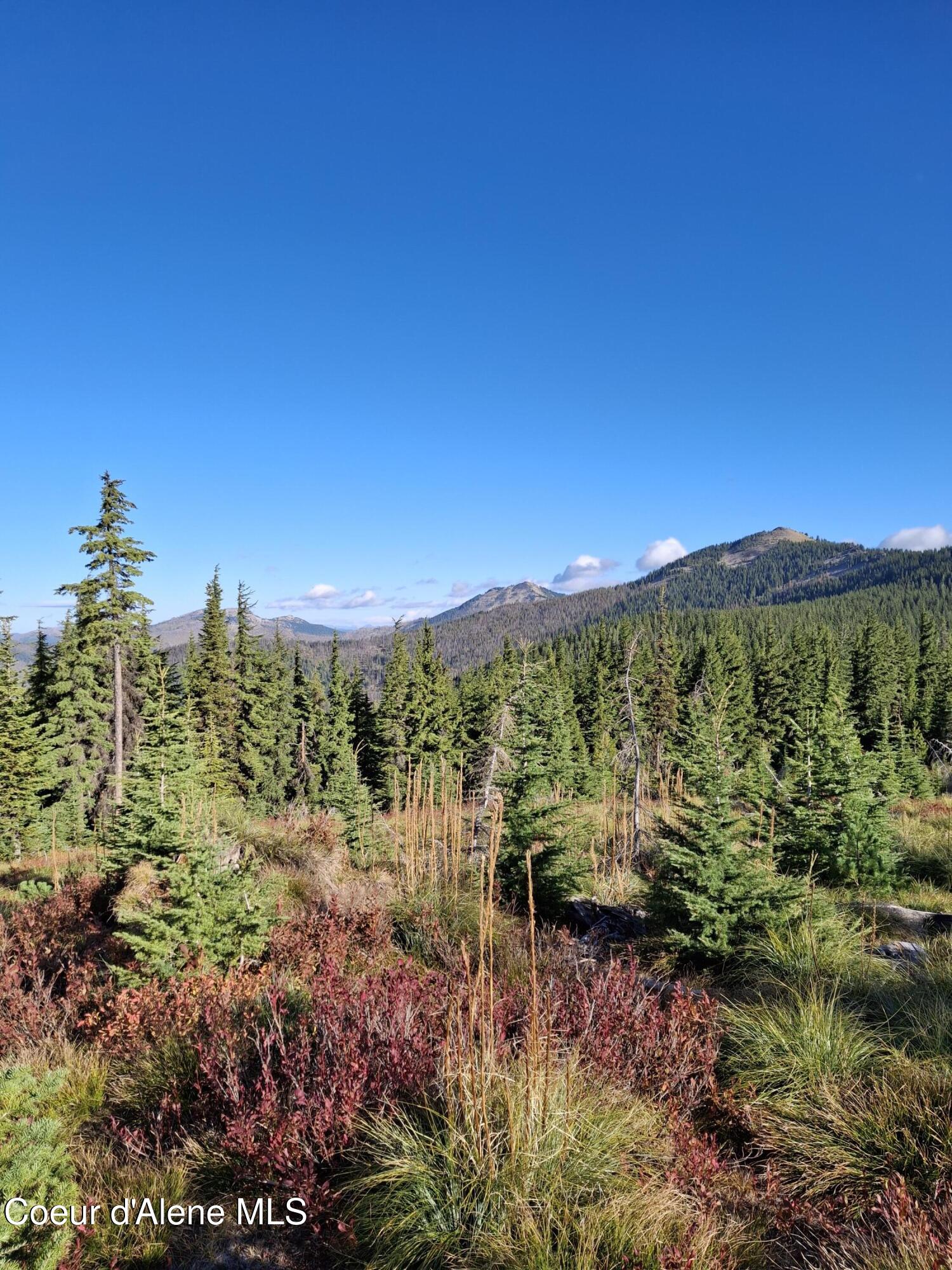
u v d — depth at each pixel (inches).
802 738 482.0
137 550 1062.4
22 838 1091.9
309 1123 140.5
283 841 421.1
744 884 281.1
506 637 1898.4
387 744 1640.0
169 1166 138.7
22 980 252.4
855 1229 124.2
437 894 354.3
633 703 669.3
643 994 202.8
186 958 231.3
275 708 1653.5
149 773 424.5
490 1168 125.6
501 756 531.2
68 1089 166.2
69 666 1234.6
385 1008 178.4
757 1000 222.2
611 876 448.5
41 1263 101.7
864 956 248.8
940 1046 177.6
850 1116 153.9
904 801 707.4
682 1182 132.0
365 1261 116.8
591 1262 108.0
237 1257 118.9
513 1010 190.1
